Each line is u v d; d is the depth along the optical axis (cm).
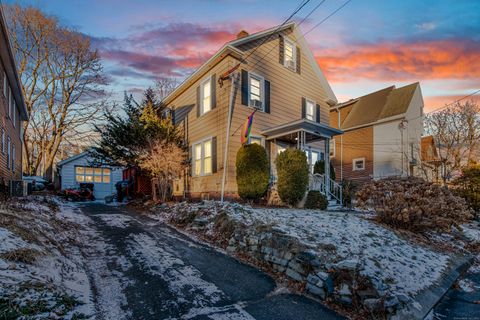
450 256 620
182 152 1242
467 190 1195
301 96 1381
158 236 666
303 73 1415
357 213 897
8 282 289
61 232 612
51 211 843
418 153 1881
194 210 810
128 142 1219
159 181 1237
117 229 726
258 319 325
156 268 460
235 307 350
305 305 368
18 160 1542
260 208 864
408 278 430
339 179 2105
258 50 1186
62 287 334
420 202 712
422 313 354
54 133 2147
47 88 2153
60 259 430
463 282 508
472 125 1808
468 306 405
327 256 442
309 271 421
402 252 539
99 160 1611
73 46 2122
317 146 1427
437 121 1903
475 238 819
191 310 333
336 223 646
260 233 542
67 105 2169
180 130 1383
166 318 312
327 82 1535
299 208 936
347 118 2145
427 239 704
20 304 265
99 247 559
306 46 1433
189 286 400
